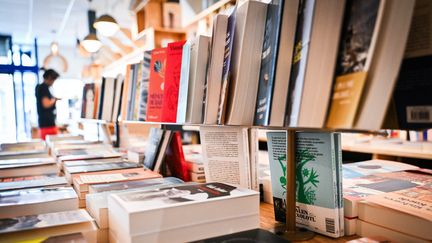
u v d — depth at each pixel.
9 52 8.34
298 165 0.88
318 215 0.83
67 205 0.91
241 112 0.79
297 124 0.59
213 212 0.74
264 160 1.61
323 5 0.56
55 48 7.56
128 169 1.43
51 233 0.72
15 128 8.47
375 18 0.50
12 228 0.70
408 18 0.51
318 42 0.57
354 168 1.30
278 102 0.66
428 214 0.68
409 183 1.00
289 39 0.65
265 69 0.74
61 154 1.87
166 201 0.72
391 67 0.51
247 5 0.76
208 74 0.90
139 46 4.23
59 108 7.31
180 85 1.05
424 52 0.52
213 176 1.10
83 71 8.27
